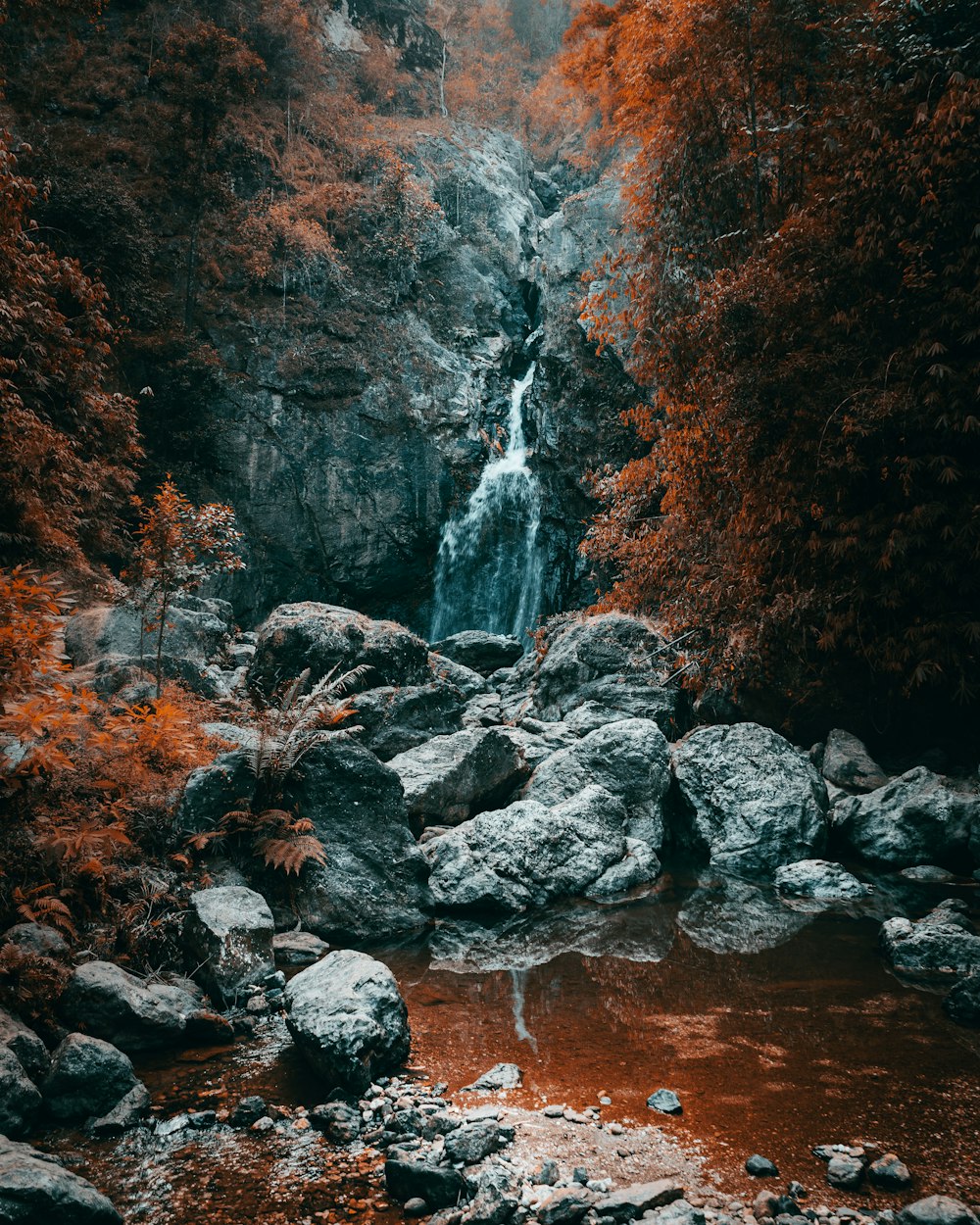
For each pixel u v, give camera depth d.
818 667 10.48
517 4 58.91
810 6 11.61
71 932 5.14
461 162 34.81
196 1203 3.15
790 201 12.27
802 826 8.37
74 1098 3.83
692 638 11.95
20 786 5.57
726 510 11.93
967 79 8.72
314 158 31.72
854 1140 3.47
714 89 12.71
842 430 9.17
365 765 7.17
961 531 8.60
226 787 6.70
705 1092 3.91
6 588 5.39
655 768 8.86
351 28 40.28
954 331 8.66
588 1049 4.42
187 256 26.03
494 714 12.38
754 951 5.98
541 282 28.62
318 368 26.02
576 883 7.54
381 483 25.91
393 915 6.65
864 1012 4.83
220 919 5.45
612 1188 3.15
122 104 28.42
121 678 9.56
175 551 9.52
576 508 25.05
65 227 20.67
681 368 12.19
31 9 26.53
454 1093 3.95
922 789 8.35
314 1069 4.18
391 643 11.67
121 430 16.94
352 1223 3.03
